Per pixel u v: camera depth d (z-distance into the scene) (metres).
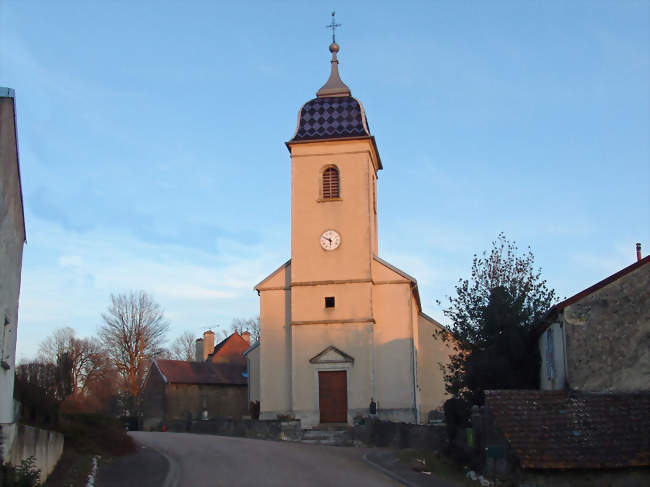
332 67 40.94
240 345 68.94
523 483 16.84
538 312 26.05
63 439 21.20
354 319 36.56
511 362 25.19
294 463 22.86
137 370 58.94
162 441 30.77
